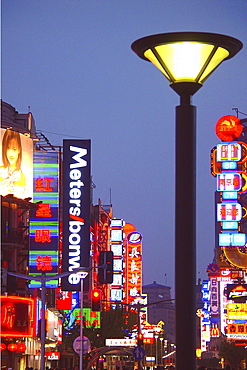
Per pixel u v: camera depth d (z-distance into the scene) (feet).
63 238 346.33
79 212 347.77
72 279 343.26
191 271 50.70
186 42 50.44
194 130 52.54
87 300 502.79
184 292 50.39
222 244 340.59
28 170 330.13
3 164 320.29
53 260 327.47
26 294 327.47
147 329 522.47
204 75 52.13
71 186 350.43
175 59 51.24
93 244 568.82
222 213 341.41
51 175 335.67
